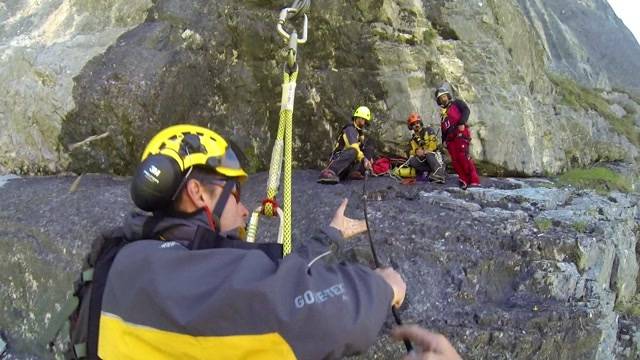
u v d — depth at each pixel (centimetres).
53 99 752
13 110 778
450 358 139
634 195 788
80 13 841
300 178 733
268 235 539
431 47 782
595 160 977
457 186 680
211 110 785
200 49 776
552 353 454
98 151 752
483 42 820
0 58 801
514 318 456
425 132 704
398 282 146
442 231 532
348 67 777
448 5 800
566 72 1349
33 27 865
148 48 761
